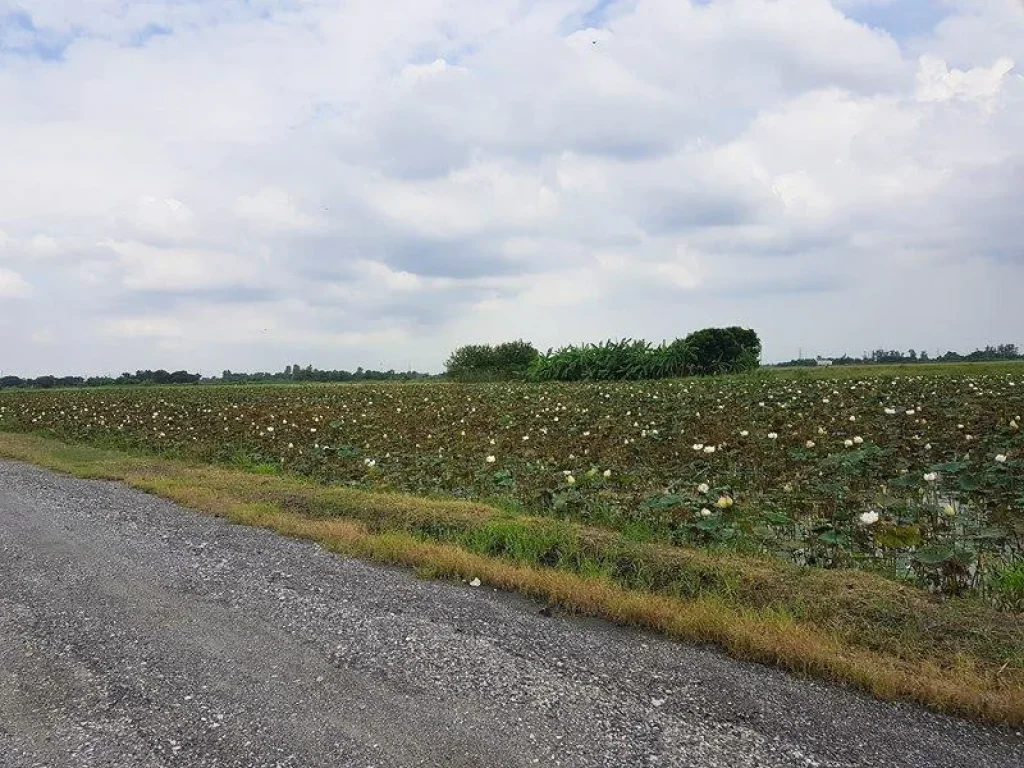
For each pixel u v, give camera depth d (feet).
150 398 110.83
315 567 24.20
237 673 16.21
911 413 46.11
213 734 13.66
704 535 25.35
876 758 12.59
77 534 28.68
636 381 119.34
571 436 47.60
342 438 53.16
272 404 88.28
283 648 17.52
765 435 43.91
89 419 77.97
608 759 12.62
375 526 29.84
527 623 19.04
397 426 58.03
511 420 57.06
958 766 12.34
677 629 18.17
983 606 18.81
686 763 12.48
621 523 27.84
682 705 14.49
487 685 15.43
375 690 15.29
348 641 17.85
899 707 14.40
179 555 25.62
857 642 17.31
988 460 34.24
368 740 13.35
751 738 13.24
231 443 53.93
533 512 30.63
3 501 35.55
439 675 15.94
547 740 13.25
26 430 76.13
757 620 18.20
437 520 29.17
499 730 13.61
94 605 20.61
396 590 21.76
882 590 19.77
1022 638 16.62
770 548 24.54
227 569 23.95
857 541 24.90
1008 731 13.51
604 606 19.70
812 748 12.91
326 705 14.69
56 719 14.37
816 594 19.65
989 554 23.49
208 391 136.05
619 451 40.78
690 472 34.60
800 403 58.18
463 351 164.35
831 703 14.56
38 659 17.11
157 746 13.29
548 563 24.32
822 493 29.45
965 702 14.20
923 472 31.83
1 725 14.17
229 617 19.60
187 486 38.19
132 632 18.62
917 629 17.47
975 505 28.14
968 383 68.80
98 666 16.67
